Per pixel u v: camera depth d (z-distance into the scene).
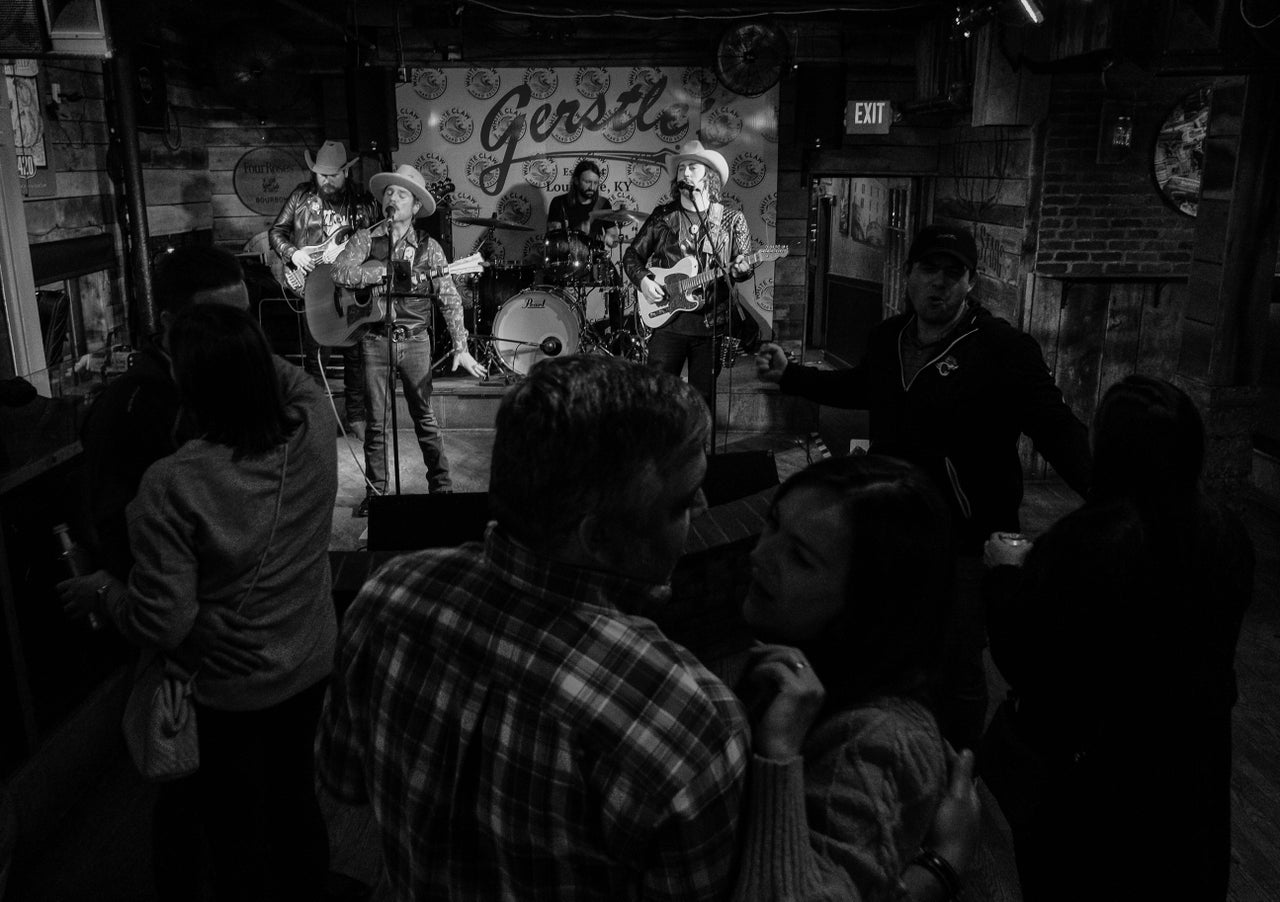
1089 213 5.78
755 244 6.35
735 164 7.28
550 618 0.97
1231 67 4.02
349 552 3.20
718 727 0.94
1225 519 1.64
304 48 7.16
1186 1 3.96
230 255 2.17
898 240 8.44
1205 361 4.99
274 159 7.35
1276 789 3.03
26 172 5.01
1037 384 2.59
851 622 1.08
